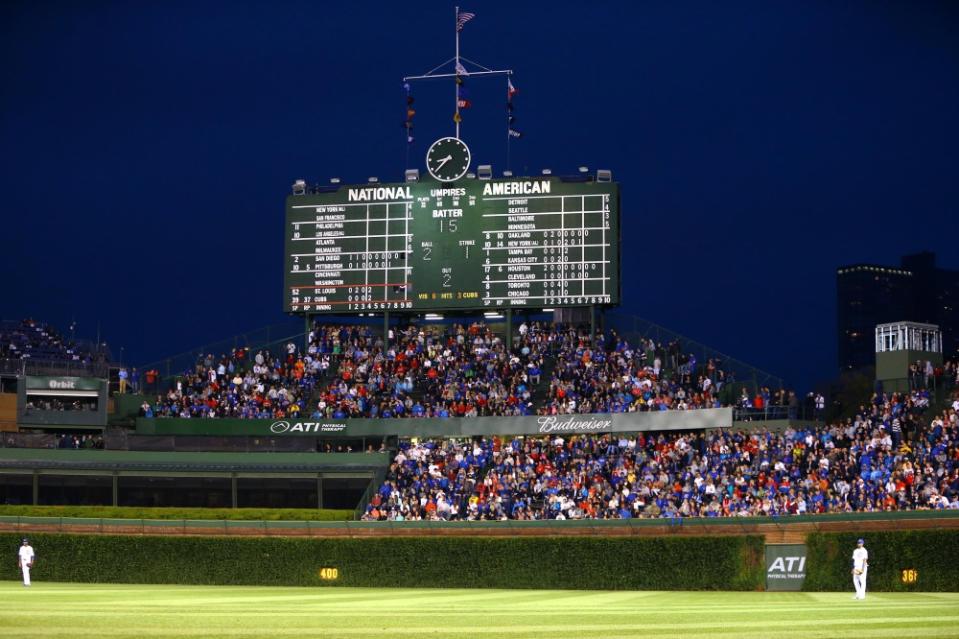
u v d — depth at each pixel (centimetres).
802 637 3416
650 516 7256
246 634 3475
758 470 7544
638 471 7812
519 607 4925
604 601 5488
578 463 7962
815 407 8544
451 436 8575
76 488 8462
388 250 8931
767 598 5719
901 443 7400
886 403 7906
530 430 8425
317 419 8675
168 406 9000
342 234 8994
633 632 3588
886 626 3762
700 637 3422
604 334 9119
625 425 8300
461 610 4675
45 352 9975
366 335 9450
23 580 7050
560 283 8725
